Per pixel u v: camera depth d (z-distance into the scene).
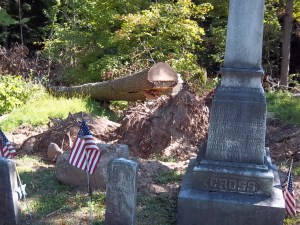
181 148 5.64
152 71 7.21
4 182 3.73
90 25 10.75
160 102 6.21
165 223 3.84
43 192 4.39
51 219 3.89
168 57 9.36
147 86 7.34
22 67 10.34
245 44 3.60
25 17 14.73
